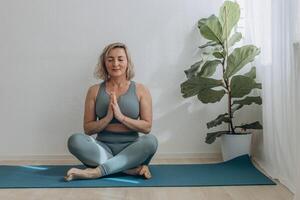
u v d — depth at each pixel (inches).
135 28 130.9
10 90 130.9
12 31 129.7
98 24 130.5
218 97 120.5
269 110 107.8
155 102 132.3
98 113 114.0
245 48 115.3
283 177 98.6
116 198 87.7
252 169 114.0
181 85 120.3
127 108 112.3
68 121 132.2
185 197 88.2
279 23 97.5
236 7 119.8
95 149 106.1
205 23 120.0
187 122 132.8
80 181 101.3
